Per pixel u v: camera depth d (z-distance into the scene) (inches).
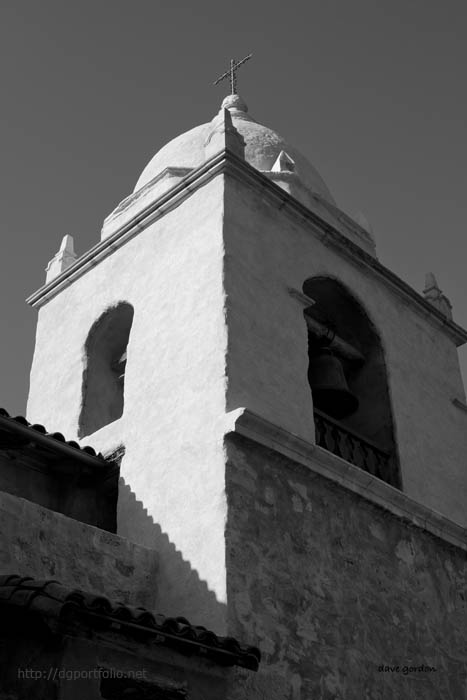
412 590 465.4
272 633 383.6
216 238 475.5
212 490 403.5
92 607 302.7
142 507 432.1
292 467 430.9
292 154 617.0
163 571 406.0
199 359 446.0
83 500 467.2
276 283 486.9
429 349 589.6
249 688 361.1
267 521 407.5
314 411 484.1
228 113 520.7
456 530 504.4
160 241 514.3
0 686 300.0
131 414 467.5
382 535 464.8
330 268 532.7
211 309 455.2
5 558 361.1
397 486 505.0
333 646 406.9
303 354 478.9
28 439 440.1
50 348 561.0
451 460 551.2
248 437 412.8
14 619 308.7
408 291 584.1
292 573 406.0
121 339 546.3
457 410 583.8
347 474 452.1
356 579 436.8
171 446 435.2
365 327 552.7
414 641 450.6
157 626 321.1
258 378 443.8
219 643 339.6
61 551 382.0
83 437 509.0
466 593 499.8
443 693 451.2
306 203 570.6
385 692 420.2
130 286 519.2
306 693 383.9
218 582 380.5
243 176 499.5
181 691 328.8
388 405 531.2
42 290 585.3
